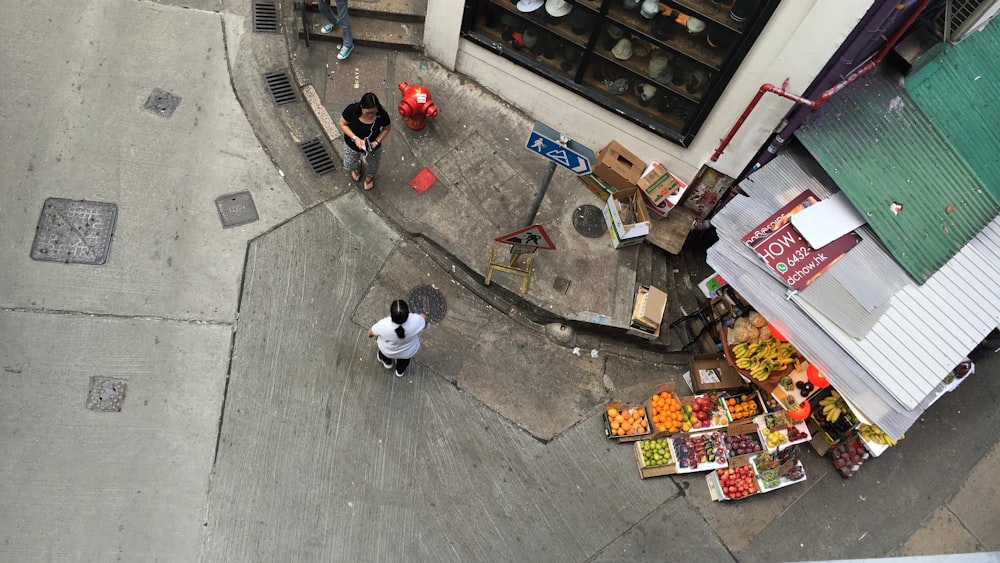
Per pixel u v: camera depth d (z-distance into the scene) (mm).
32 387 6363
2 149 7211
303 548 6223
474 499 6645
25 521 5914
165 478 6250
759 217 6539
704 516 6965
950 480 7516
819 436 7449
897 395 5887
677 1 6277
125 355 6617
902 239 6168
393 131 8070
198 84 7926
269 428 6586
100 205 7156
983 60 6543
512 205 7902
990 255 6207
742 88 6461
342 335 7094
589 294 7535
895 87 6469
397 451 6715
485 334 7383
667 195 7672
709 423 7215
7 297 6648
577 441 7074
